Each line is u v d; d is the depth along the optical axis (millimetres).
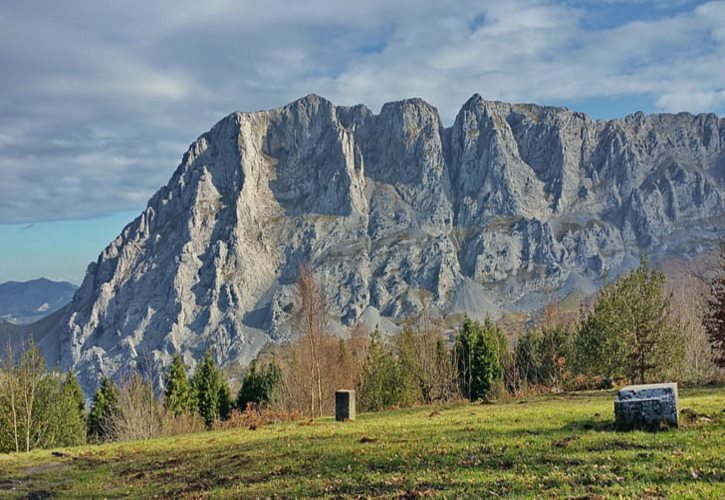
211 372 97125
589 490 14219
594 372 57750
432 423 29469
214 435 37031
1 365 57219
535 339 95062
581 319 75875
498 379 83750
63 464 30266
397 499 15750
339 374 82938
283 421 49000
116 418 70188
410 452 21156
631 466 15836
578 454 17781
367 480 18359
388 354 86188
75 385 89062
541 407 35406
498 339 103062
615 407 21141
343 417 38781
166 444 33969
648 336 53438
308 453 23938
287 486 19234
